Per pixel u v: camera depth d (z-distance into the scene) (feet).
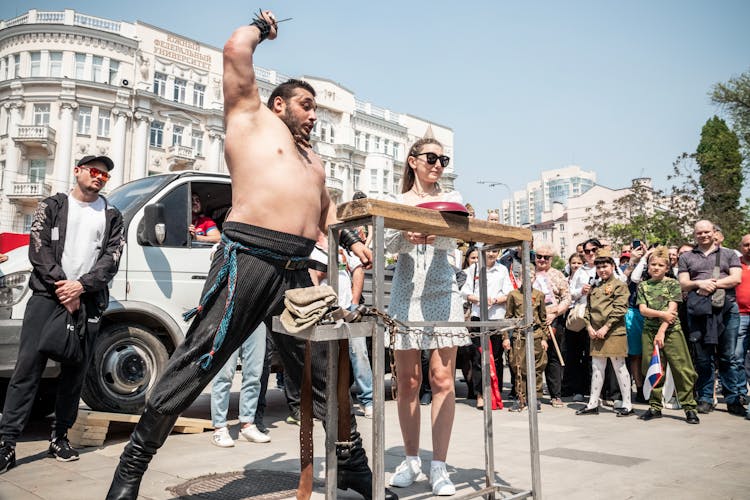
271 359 16.46
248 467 11.59
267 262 8.09
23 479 10.55
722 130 136.15
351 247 9.35
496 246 9.91
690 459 12.23
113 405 14.57
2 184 115.75
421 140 10.88
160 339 15.79
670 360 17.84
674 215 85.46
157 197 16.33
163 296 15.65
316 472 11.21
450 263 10.59
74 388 12.32
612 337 18.88
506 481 10.41
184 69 129.90
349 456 8.82
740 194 92.94
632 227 87.04
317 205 8.81
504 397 23.81
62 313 11.88
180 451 13.16
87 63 117.70
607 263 19.47
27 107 115.85
